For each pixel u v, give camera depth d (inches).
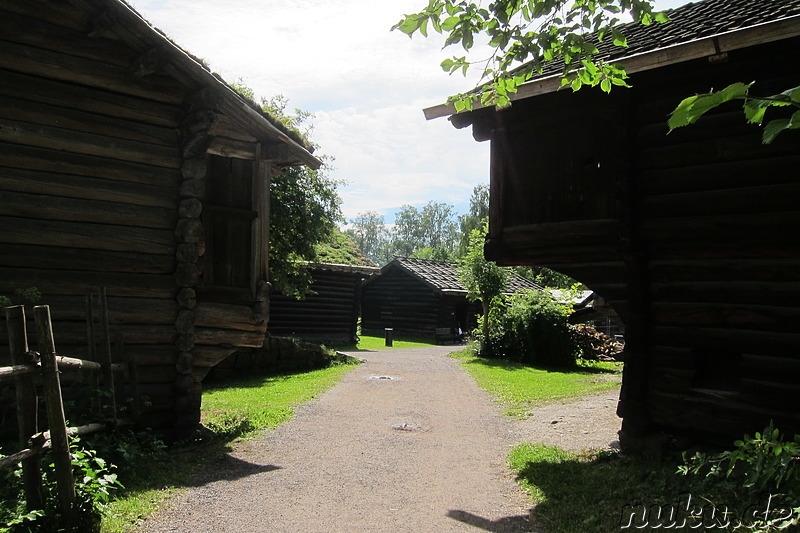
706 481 205.8
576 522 188.5
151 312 275.0
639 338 266.8
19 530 148.7
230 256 309.1
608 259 276.5
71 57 257.0
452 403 436.8
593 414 379.6
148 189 274.4
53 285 252.4
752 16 235.9
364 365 683.4
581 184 282.8
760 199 230.2
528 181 302.4
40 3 249.3
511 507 209.2
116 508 184.9
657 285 265.3
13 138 243.9
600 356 841.5
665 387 260.7
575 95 280.7
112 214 265.0
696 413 250.7
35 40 249.6
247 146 317.7
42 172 250.5
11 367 150.3
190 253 279.0
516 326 770.8
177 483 220.5
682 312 257.1
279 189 696.4
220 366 566.3
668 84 257.4
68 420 213.2
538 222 297.0
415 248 4926.2
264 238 322.0
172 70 270.1
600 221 272.2
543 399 444.1
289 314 952.3
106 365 231.8
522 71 165.8
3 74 243.3
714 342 248.1
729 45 215.2
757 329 238.1
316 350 658.2
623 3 149.1
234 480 229.6
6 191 243.6
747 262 239.9
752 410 235.1
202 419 340.8
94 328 260.4
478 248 820.0
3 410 214.8
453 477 246.5
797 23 200.1
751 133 233.9
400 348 968.3
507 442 313.3
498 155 311.7
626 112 264.5
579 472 245.1
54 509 159.5
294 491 220.2
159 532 174.7
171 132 281.9
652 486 216.5
